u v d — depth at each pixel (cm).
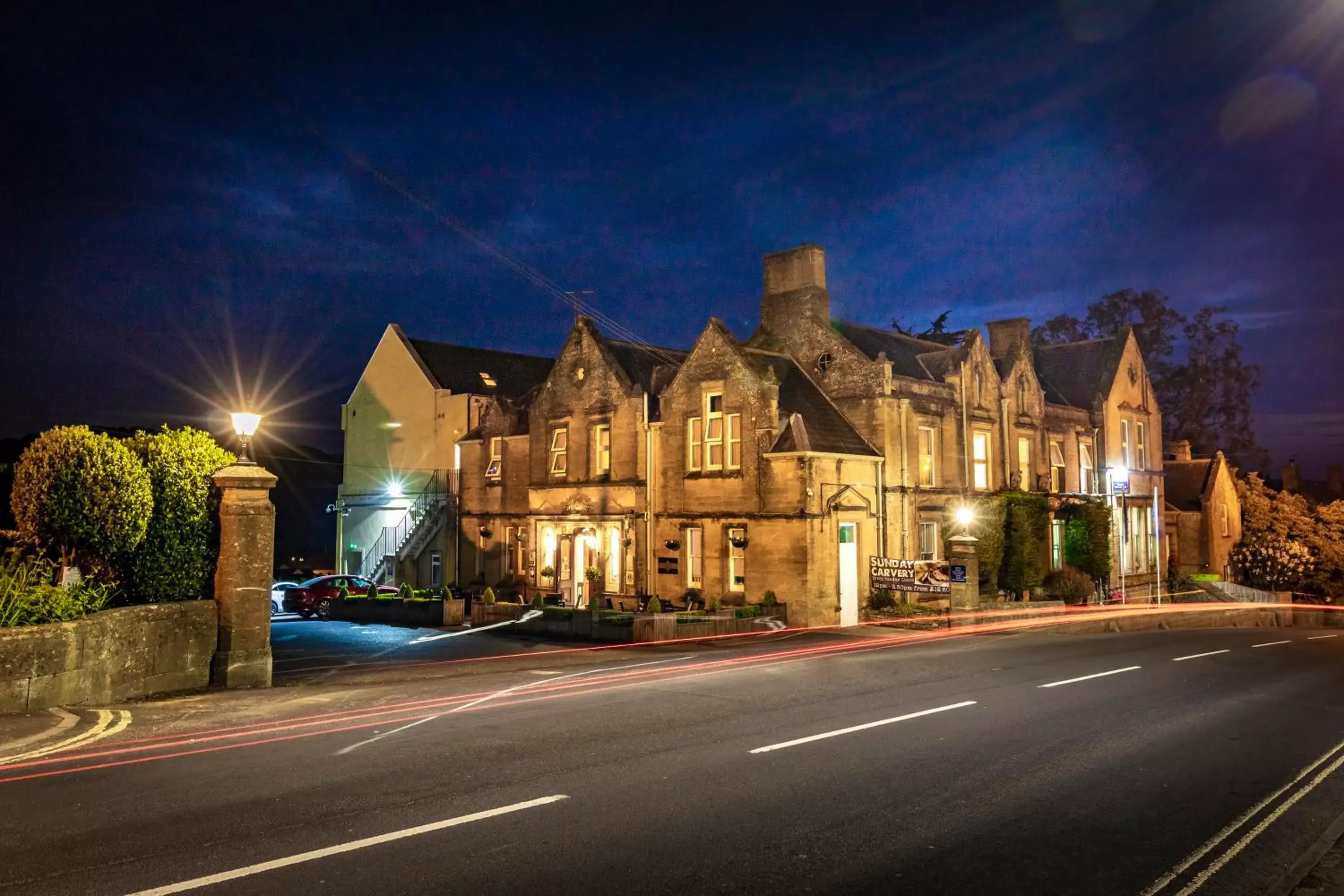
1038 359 4500
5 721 1073
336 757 956
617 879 631
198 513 1484
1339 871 681
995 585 3269
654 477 3225
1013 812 816
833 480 2856
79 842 682
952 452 3303
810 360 3309
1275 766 1015
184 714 1201
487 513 3903
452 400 4397
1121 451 4241
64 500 1288
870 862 684
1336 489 7931
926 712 1269
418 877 622
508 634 2688
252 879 613
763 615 2708
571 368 3550
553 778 878
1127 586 4188
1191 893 652
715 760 965
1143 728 1198
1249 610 4306
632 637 2362
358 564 4906
